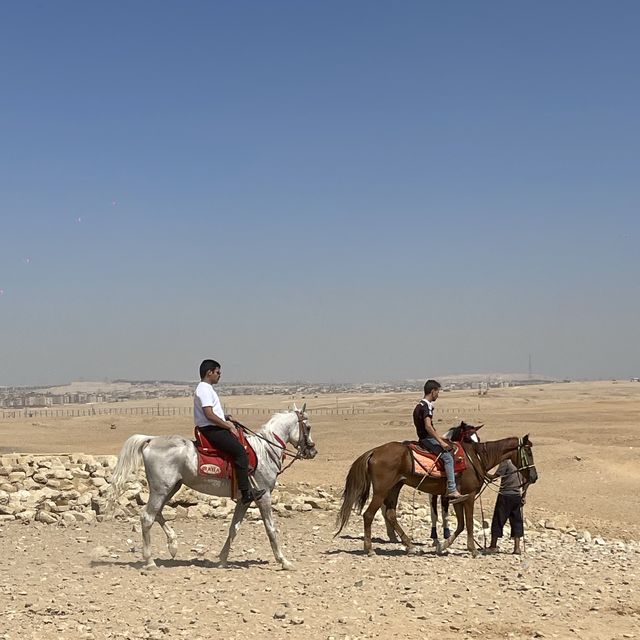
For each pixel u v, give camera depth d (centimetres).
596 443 5062
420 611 1134
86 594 1155
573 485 3272
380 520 2078
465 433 1628
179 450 1342
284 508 2095
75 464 2305
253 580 1272
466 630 1059
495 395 16600
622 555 1738
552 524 2306
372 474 1576
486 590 1274
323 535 1828
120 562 1406
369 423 7888
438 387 1609
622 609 1186
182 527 1847
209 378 1373
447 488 1571
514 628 1075
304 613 1098
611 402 12238
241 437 1373
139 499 1994
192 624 1031
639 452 4025
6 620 1022
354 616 1097
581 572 1456
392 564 1468
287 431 1427
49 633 977
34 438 6344
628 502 2889
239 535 1773
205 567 1366
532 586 1316
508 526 2178
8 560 1421
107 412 14600
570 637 1048
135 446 1348
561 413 9000
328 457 4347
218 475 1341
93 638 962
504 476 1653
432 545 1756
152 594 1161
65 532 1728
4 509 1866
